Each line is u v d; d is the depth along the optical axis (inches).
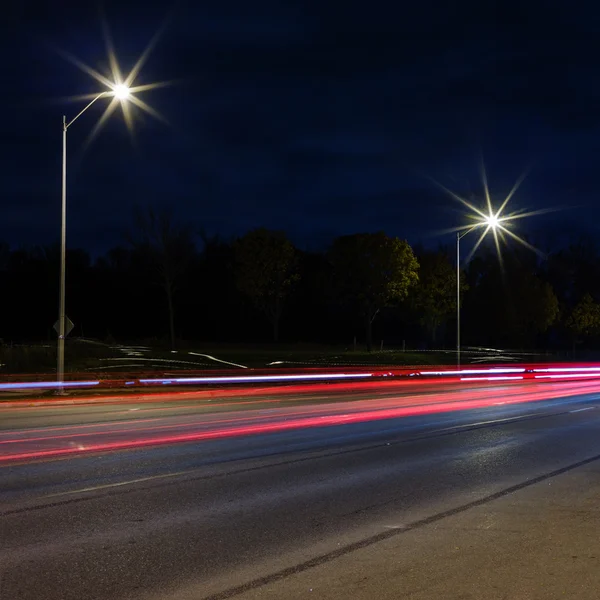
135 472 412.8
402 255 2085.4
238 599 207.8
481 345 2923.2
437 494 357.7
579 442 558.6
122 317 2923.2
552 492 364.2
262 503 335.0
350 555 251.9
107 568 235.9
